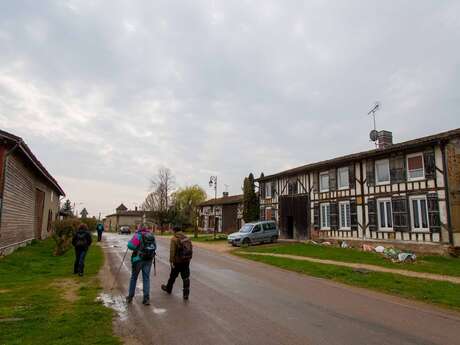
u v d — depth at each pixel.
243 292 8.66
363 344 4.99
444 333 5.64
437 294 8.61
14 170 14.67
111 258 16.20
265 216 32.69
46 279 9.86
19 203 16.17
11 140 12.91
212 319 6.10
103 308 6.54
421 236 17.94
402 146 18.70
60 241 16.34
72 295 7.74
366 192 21.48
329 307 7.32
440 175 17.28
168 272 11.91
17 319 5.62
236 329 5.57
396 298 8.52
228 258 17.56
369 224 21.05
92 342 4.71
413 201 18.66
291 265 14.09
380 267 13.52
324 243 23.89
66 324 5.43
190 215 57.62
